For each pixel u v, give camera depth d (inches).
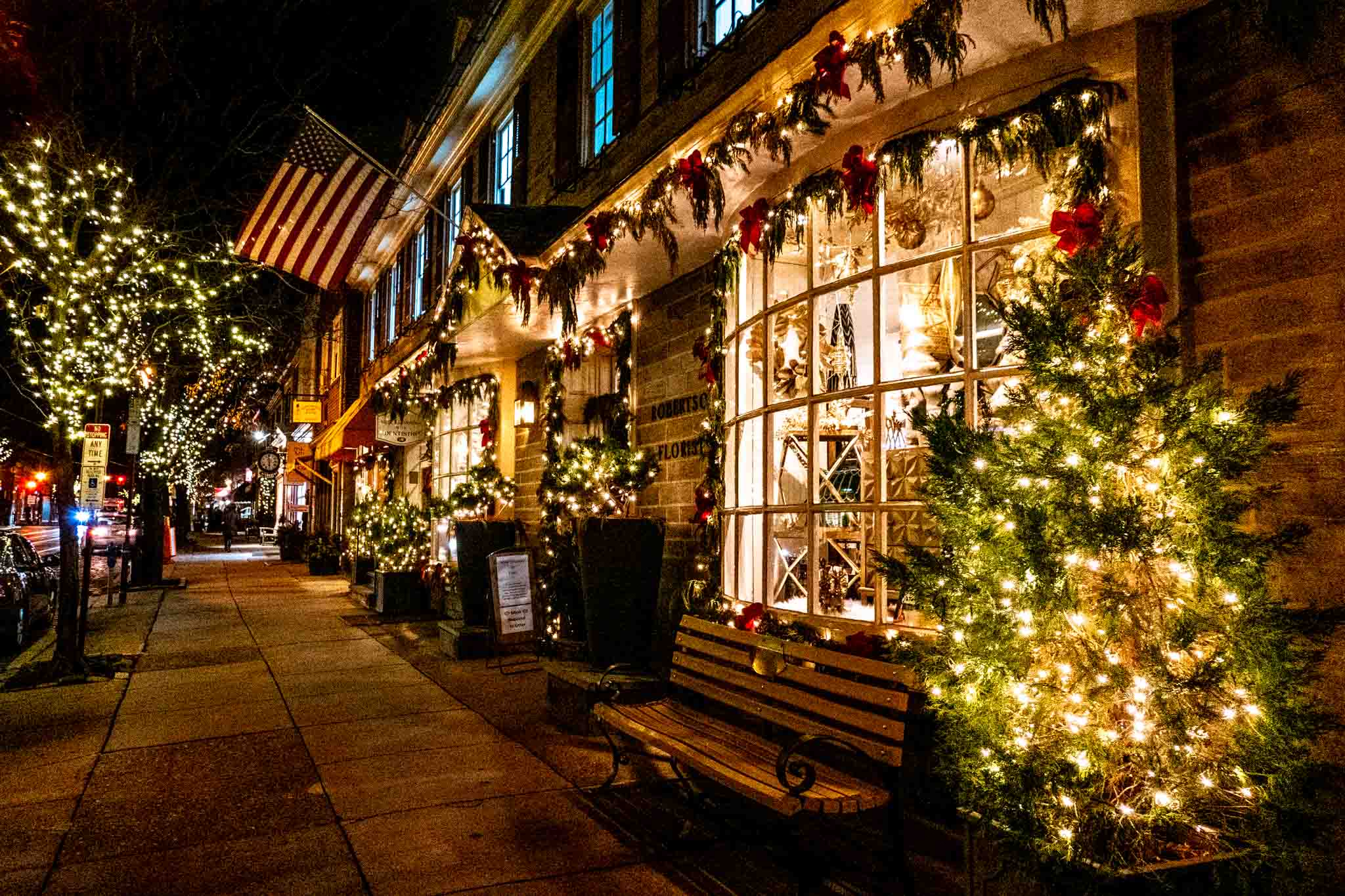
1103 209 137.1
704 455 242.8
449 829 179.3
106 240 402.0
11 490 1497.3
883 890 148.5
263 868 161.5
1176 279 134.6
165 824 183.5
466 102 515.8
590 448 300.4
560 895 150.5
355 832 178.2
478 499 424.5
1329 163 119.6
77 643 346.9
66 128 386.3
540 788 203.6
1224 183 131.1
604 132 370.0
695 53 292.5
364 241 412.8
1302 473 119.6
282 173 403.5
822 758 178.9
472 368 467.2
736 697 182.1
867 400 203.0
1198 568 108.3
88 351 401.1
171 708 288.5
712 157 200.8
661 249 262.7
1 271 410.6
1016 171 160.6
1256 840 104.5
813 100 167.8
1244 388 127.0
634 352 327.6
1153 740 108.7
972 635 120.9
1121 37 139.6
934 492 129.8
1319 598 116.9
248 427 1724.9
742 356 222.1
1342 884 110.7
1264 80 127.0
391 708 283.9
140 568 725.9
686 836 173.2
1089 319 120.3
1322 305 119.3
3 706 293.0
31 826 182.9
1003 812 113.6
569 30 390.3
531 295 318.0
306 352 1255.5
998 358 164.9
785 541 213.2
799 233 196.2
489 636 365.1
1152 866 105.0
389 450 694.5
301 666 360.5
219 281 588.4
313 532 1208.2
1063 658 116.3
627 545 263.0
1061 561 111.7
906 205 179.9
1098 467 112.7
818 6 223.9
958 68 152.2
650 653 266.1
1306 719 102.6
